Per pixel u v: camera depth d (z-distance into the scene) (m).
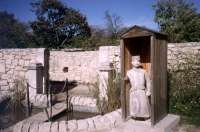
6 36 17.34
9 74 10.72
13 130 5.85
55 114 7.23
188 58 7.63
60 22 26.56
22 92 9.19
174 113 6.51
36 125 5.73
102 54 9.22
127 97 5.73
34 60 10.34
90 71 14.94
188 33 16.39
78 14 26.84
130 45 5.87
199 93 6.80
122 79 5.59
